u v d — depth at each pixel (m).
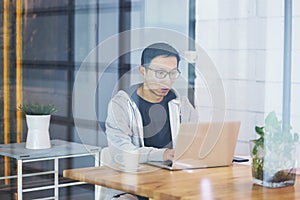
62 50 2.04
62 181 1.95
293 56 2.22
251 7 2.26
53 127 1.99
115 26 2.18
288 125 2.20
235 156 2.08
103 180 1.86
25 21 1.95
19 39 1.95
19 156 1.91
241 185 1.68
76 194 1.95
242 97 2.28
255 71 2.25
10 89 1.92
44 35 1.99
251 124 2.25
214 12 2.29
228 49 2.29
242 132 2.24
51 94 1.99
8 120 1.90
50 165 1.95
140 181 1.74
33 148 1.93
